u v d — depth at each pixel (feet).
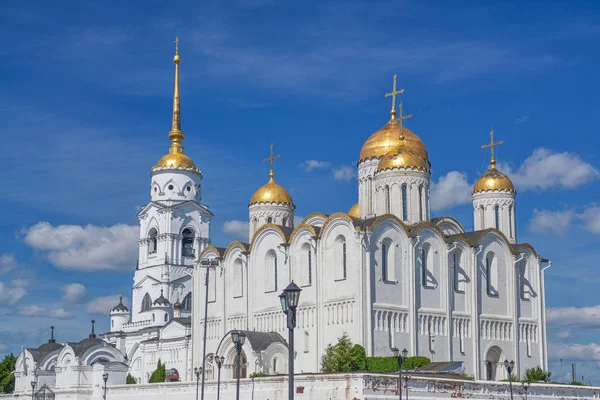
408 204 402.93
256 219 468.75
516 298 412.98
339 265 371.97
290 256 394.73
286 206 469.16
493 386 311.47
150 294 554.87
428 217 407.64
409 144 430.61
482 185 441.27
